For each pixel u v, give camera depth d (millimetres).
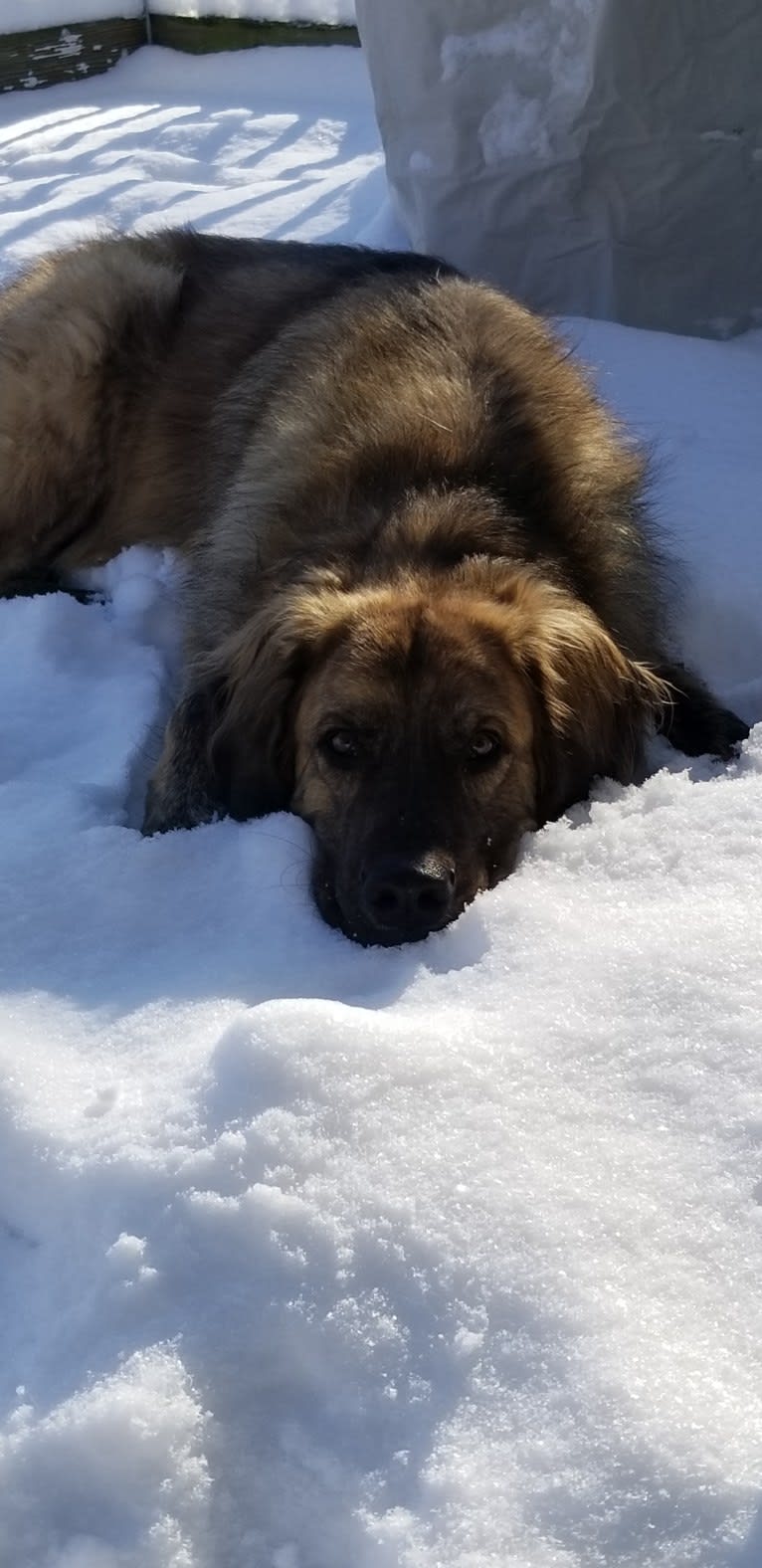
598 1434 531
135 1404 553
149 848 922
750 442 1444
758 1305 572
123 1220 633
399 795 876
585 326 1689
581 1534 511
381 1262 601
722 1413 531
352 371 1142
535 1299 577
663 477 1362
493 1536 514
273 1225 609
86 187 2275
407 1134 643
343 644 920
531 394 1113
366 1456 559
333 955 816
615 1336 559
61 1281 639
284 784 974
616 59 1570
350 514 1030
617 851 861
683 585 1237
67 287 1467
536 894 818
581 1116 655
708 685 1188
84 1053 746
